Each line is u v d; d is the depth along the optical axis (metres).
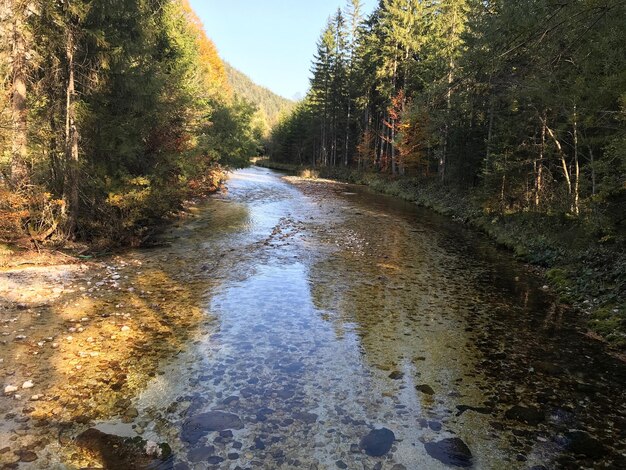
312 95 63.94
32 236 9.73
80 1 9.40
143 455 3.62
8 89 9.26
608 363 5.96
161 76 12.47
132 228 12.44
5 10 8.71
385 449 3.87
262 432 4.05
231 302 7.75
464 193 24.95
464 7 26.22
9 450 3.58
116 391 4.64
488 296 8.93
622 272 8.66
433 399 4.81
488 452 3.91
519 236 14.42
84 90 10.59
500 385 5.21
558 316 7.87
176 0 19.86
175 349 5.75
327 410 4.48
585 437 4.21
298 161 78.62
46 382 4.73
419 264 11.51
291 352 5.84
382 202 27.20
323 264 10.91
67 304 7.20
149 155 13.65
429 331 6.85
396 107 36.00
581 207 12.91
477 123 24.11
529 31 6.43
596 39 6.95
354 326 6.89
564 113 12.84
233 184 33.62
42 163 10.09
